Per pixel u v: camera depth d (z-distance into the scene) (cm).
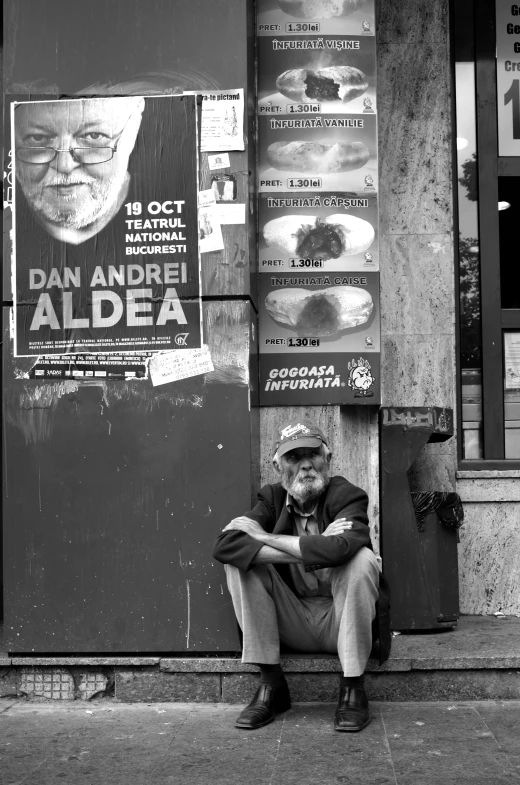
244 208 383
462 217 490
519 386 487
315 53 441
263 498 368
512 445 486
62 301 387
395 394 475
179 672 374
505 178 488
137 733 335
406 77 480
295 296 438
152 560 379
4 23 394
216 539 374
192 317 382
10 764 305
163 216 384
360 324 437
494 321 487
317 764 298
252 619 344
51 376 385
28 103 391
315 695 365
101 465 382
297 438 353
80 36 390
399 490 413
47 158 389
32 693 382
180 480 379
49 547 382
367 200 440
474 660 362
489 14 490
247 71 388
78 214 387
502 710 349
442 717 343
